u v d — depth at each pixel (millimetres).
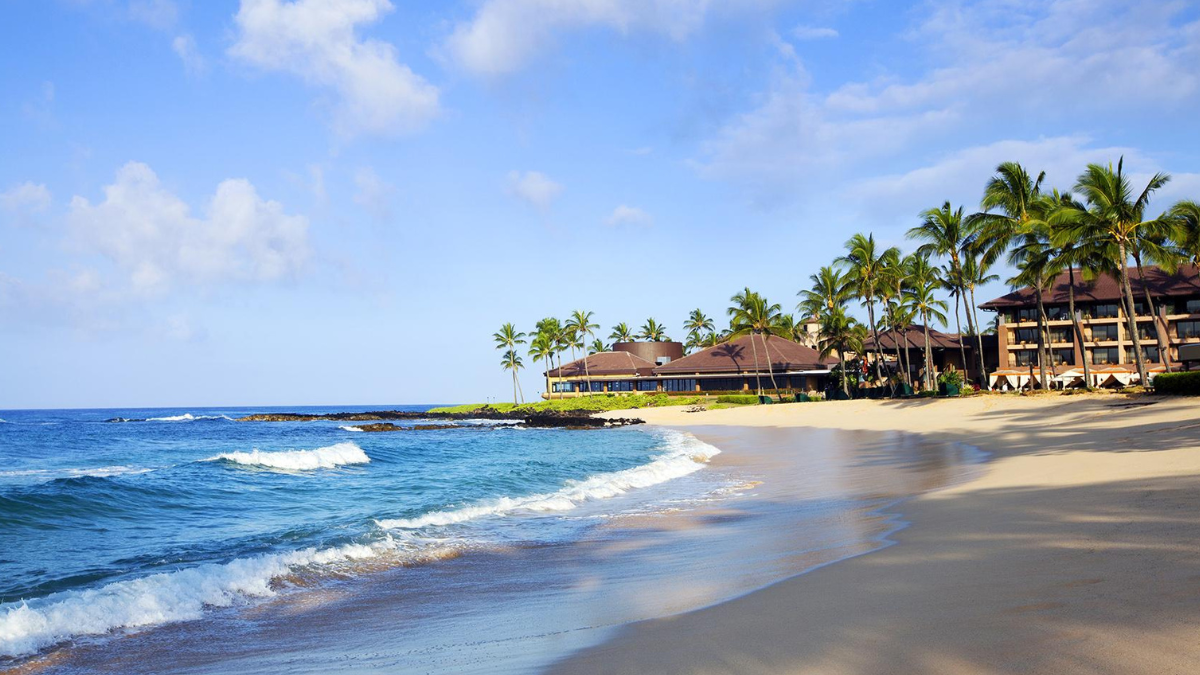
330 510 17625
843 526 11484
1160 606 5172
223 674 6230
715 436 44969
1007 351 69875
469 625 7395
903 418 46125
